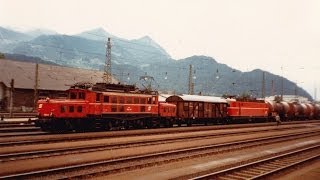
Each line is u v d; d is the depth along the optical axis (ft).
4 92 205.77
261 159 64.95
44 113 91.45
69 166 47.60
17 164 50.24
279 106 208.95
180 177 45.44
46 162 52.65
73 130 98.17
